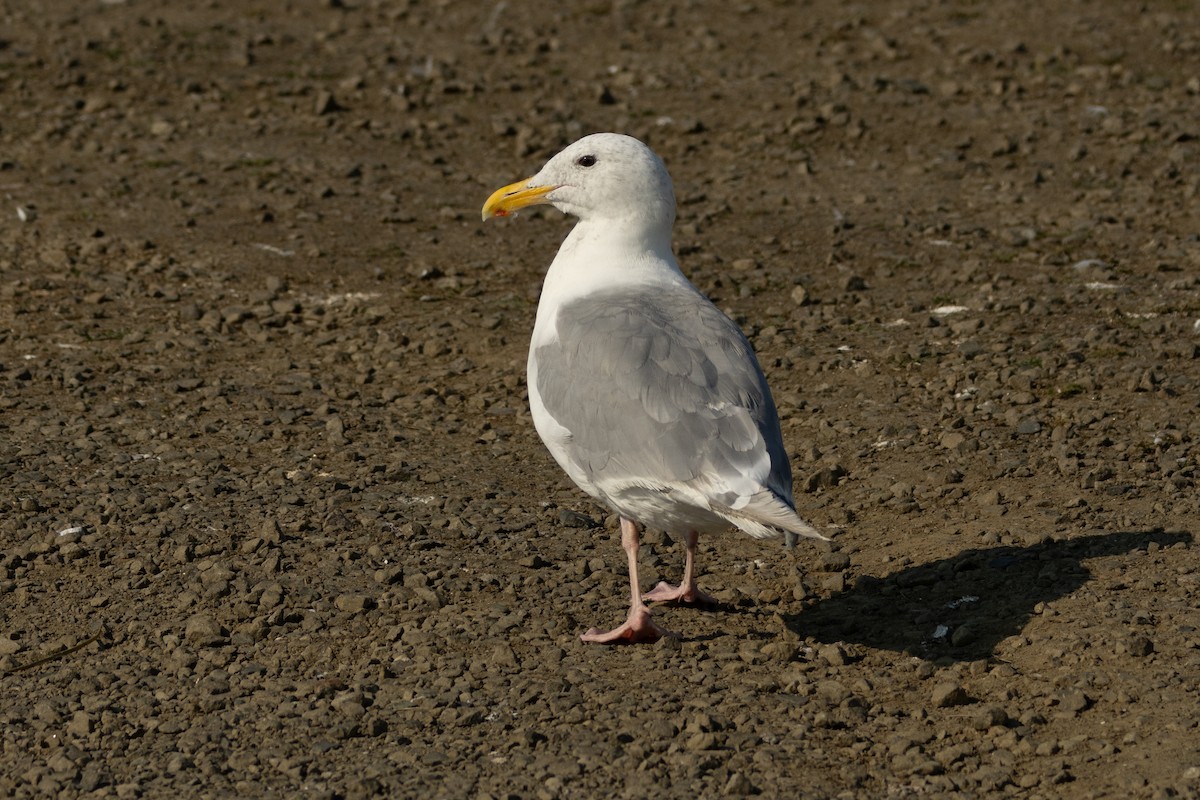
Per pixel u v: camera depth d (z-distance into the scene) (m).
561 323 9.94
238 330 15.95
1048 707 8.66
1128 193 19.12
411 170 20.94
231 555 10.92
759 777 8.01
